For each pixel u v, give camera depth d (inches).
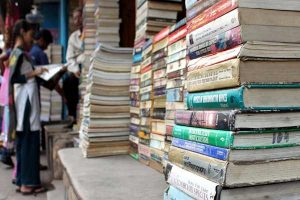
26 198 154.1
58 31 390.9
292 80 38.8
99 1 119.6
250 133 37.6
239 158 37.5
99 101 95.3
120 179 69.9
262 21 37.4
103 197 57.9
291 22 38.3
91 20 149.3
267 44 37.5
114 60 96.5
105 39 120.9
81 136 109.7
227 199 37.7
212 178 39.0
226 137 37.8
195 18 46.1
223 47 40.0
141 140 86.1
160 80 73.9
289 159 39.2
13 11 296.0
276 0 37.8
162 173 73.2
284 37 38.1
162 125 72.9
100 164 85.7
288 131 39.0
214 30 41.4
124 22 123.6
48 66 156.6
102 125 96.0
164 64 71.8
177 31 65.1
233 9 37.8
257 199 38.7
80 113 162.7
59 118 252.7
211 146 40.2
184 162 45.0
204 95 43.0
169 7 90.5
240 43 37.4
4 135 154.6
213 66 41.0
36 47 192.4
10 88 145.4
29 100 149.9
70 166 84.0
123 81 97.5
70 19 319.6
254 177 38.0
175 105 64.2
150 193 59.8
